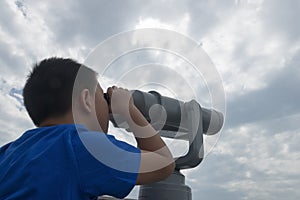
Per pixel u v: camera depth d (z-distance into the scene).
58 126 1.09
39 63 1.20
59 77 1.14
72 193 0.94
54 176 0.95
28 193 0.94
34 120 1.18
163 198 1.46
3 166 1.07
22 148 1.08
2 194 0.98
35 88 1.15
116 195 0.99
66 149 1.00
